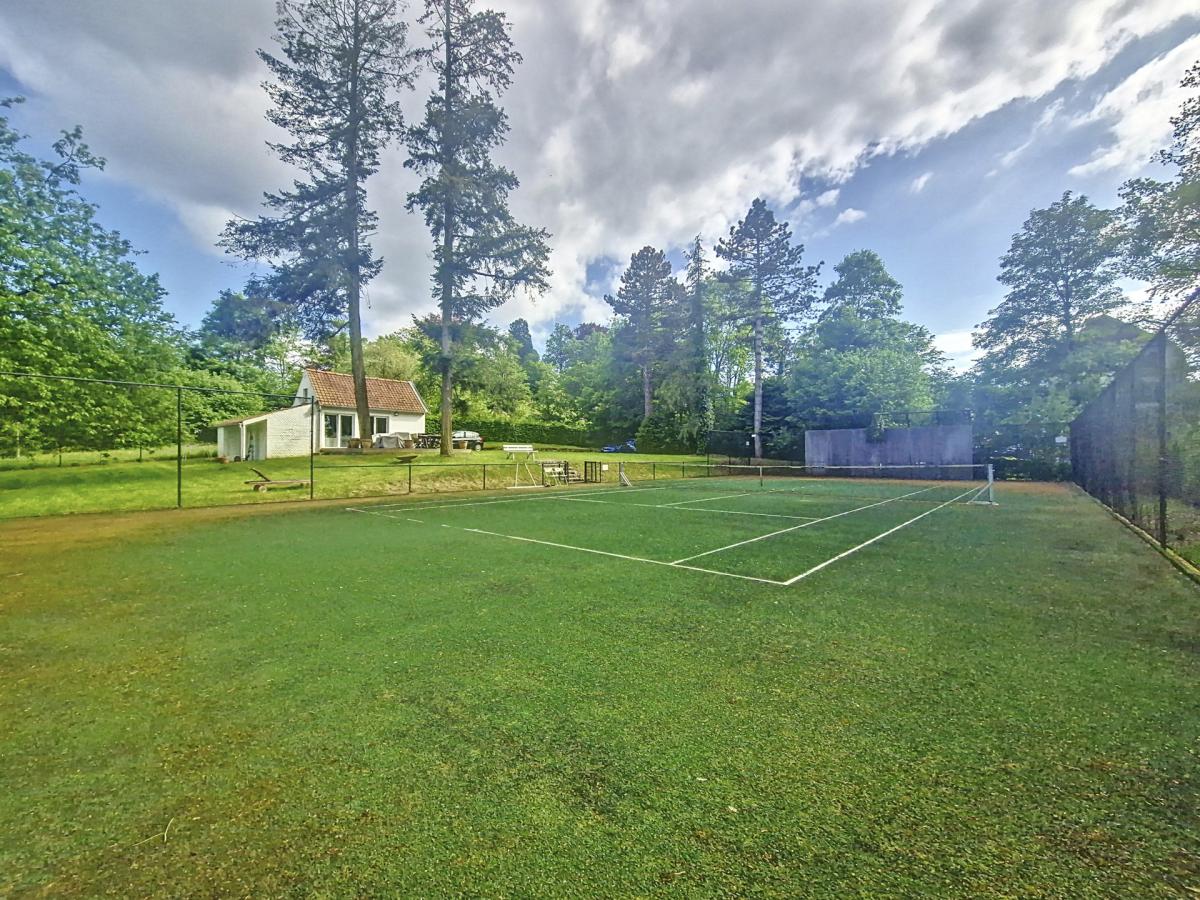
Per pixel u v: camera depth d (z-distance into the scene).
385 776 1.98
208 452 25.16
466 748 2.17
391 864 1.54
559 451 30.97
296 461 19.19
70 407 15.75
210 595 4.59
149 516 10.01
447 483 17.39
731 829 1.67
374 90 19.64
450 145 19.92
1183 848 1.55
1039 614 4.00
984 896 1.39
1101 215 21.83
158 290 20.67
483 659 3.16
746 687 2.75
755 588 4.82
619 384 42.38
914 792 1.85
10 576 5.29
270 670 3.01
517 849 1.60
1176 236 15.40
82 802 1.84
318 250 19.11
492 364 21.66
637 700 2.61
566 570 5.56
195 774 2.00
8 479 13.83
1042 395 23.25
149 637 3.55
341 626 3.78
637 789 1.89
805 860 1.53
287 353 38.47
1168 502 6.72
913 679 2.84
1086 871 1.47
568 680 2.85
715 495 15.08
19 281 15.53
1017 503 12.38
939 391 30.52
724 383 39.19
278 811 1.79
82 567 5.70
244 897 1.42
